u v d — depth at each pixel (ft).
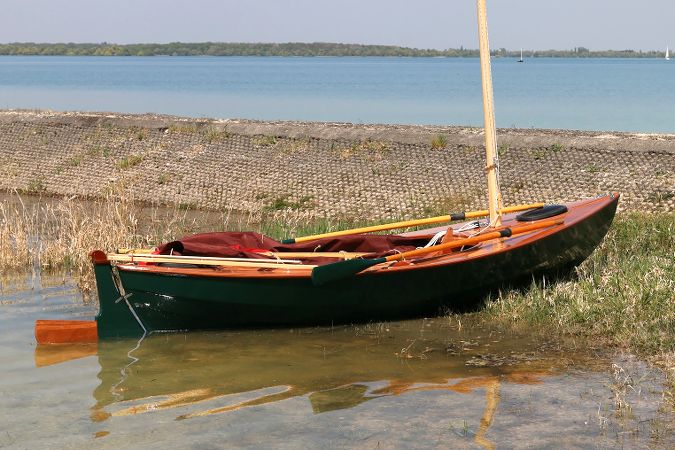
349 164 56.95
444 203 49.80
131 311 29.45
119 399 23.79
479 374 25.00
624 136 57.62
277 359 27.02
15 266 38.99
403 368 25.79
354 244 33.53
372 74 321.73
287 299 29.76
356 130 61.31
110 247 39.75
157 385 24.86
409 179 53.78
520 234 32.42
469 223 36.04
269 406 23.02
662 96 154.20
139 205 54.44
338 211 50.57
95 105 141.49
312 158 58.59
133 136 66.23
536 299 30.68
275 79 270.46
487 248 31.55
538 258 32.09
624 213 43.93
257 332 30.12
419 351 27.37
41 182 60.95
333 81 249.34
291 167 57.67
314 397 23.61
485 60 33.24
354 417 22.08
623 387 23.38
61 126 70.33
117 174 60.34
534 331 28.89
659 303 28.86
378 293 30.30
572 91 175.73
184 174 58.90
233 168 58.70
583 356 26.21
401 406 22.74
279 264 30.32
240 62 629.10
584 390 23.40
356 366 26.13
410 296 30.71
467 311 31.99
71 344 28.86
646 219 40.98
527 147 55.42
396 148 58.18
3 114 74.59
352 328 30.40
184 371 26.05
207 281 29.35
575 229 32.50
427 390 23.85
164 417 22.40
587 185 49.73
